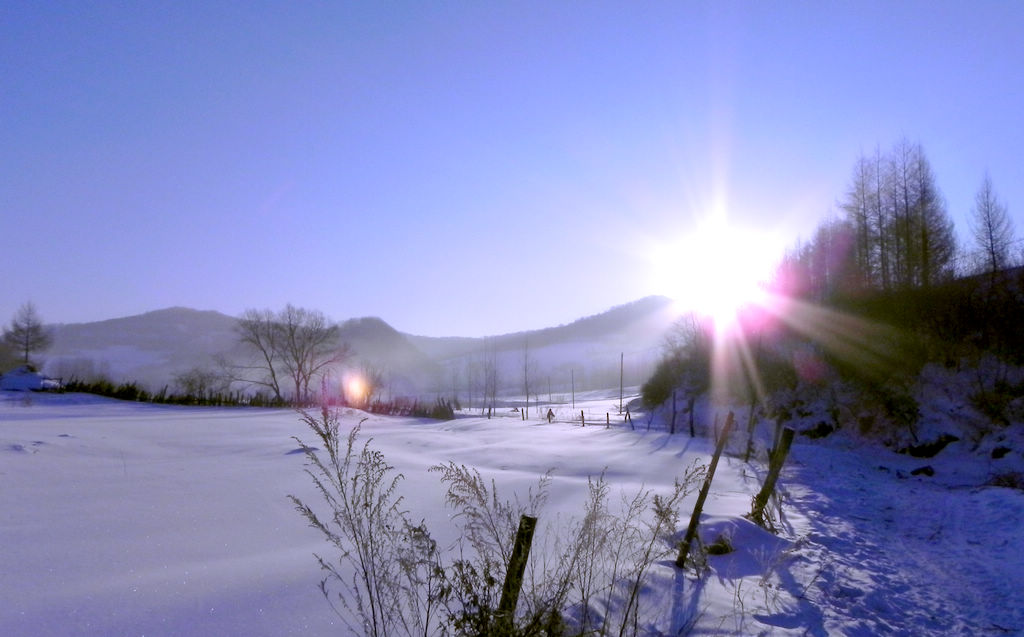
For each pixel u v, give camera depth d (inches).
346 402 1777.8
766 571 326.6
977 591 340.8
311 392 2308.1
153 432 801.6
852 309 1486.2
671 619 243.3
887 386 1231.5
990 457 982.4
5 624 185.5
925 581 355.9
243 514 343.9
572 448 790.5
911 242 1579.7
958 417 1096.8
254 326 2374.5
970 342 1246.3
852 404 1248.2
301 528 319.6
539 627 191.8
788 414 1307.8
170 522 319.9
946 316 1322.6
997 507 545.3
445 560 262.1
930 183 1605.6
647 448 813.9
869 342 1346.0
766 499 429.7
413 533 207.2
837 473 802.2
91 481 422.9
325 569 251.3
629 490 482.3
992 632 284.5
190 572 242.2
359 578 243.6
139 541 282.2
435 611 213.6
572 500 418.9
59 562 244.8
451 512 352.5
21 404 1347.2
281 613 211.5
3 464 457.7
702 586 283.4
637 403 2079.2
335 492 406.3
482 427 1125.1
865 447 1146.7
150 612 203.6
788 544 380.2
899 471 941.2
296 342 2401.6
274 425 974.4
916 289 1449.3
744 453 820.0
